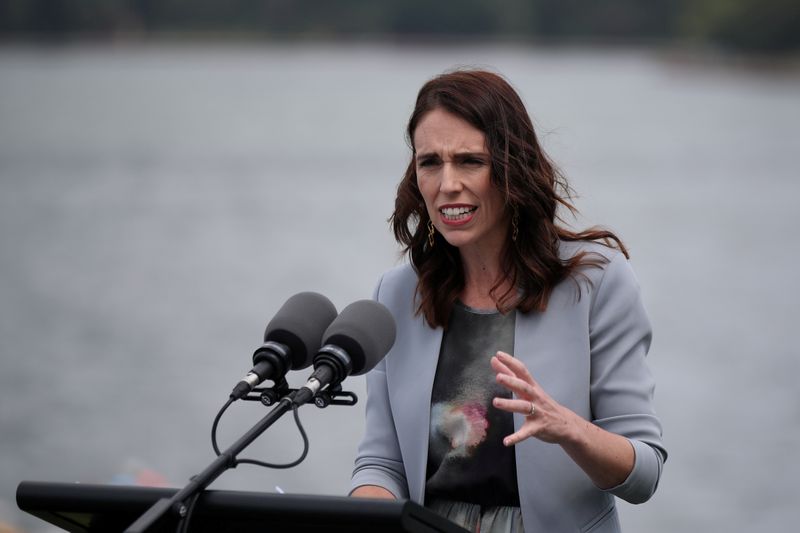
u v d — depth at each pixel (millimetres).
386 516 7660
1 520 22953
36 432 40094
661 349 57781
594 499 9969
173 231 107812
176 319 64062
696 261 90438
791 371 52219
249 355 54312
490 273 10492
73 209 125938
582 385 10031
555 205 10242
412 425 10367
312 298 9547
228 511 7961
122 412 43031
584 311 10148
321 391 8930
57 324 62812
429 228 10656
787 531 31547
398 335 10727
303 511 7816
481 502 10102
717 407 45656
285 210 126750
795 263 90438
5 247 96062
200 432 39719
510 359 8891
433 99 10055
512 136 9961
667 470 37469
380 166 185750
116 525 8445
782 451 39312
